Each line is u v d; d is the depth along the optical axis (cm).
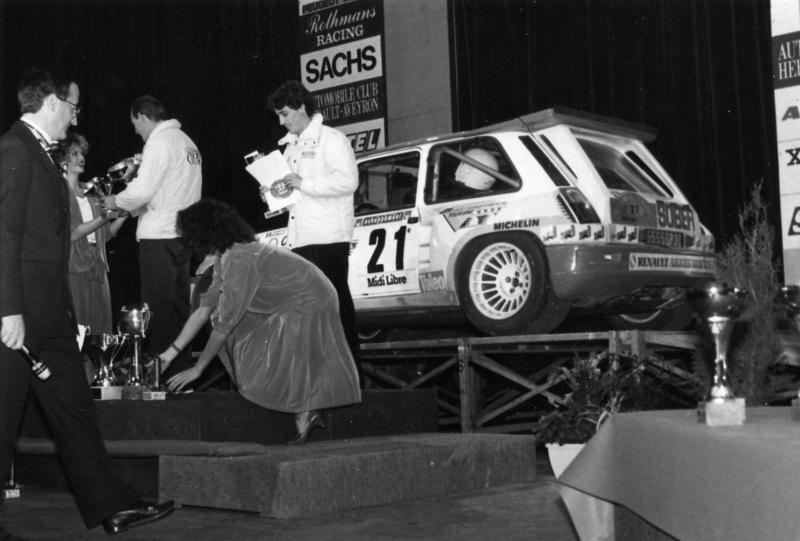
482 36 1098
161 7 1369
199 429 531
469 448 537
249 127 1307
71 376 391
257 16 1297
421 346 788
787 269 812
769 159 902
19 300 365
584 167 716
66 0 1395
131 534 425
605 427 294
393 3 1188
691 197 951
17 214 368
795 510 220
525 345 741
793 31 802
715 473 241
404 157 813
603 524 315
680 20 957
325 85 1199
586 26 1020
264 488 460
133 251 1240
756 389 469
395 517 454
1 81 1371
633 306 779
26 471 604
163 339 686
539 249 711
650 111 976
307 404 531
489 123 1095
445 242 758
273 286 539
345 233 618
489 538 404
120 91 1380
